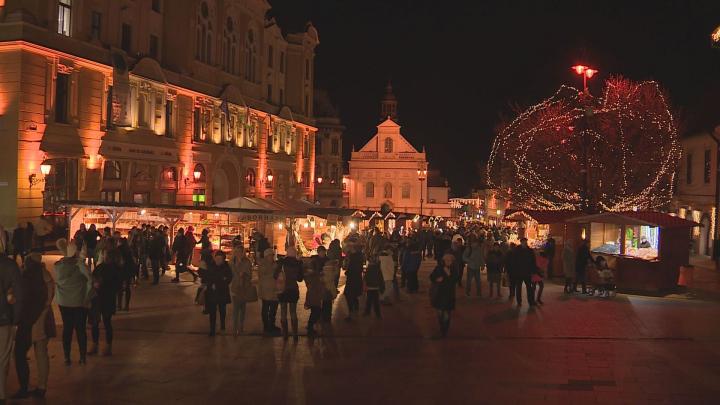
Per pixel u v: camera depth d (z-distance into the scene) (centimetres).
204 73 4403
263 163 5294
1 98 2862
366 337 1414
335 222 3928
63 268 1126
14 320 844
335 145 7894
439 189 10312
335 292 1598
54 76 3014
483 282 2545
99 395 952
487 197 8169
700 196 3834
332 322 1605
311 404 917
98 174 3303
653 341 1359
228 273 1419
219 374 1087
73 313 1130
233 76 4794
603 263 2062
